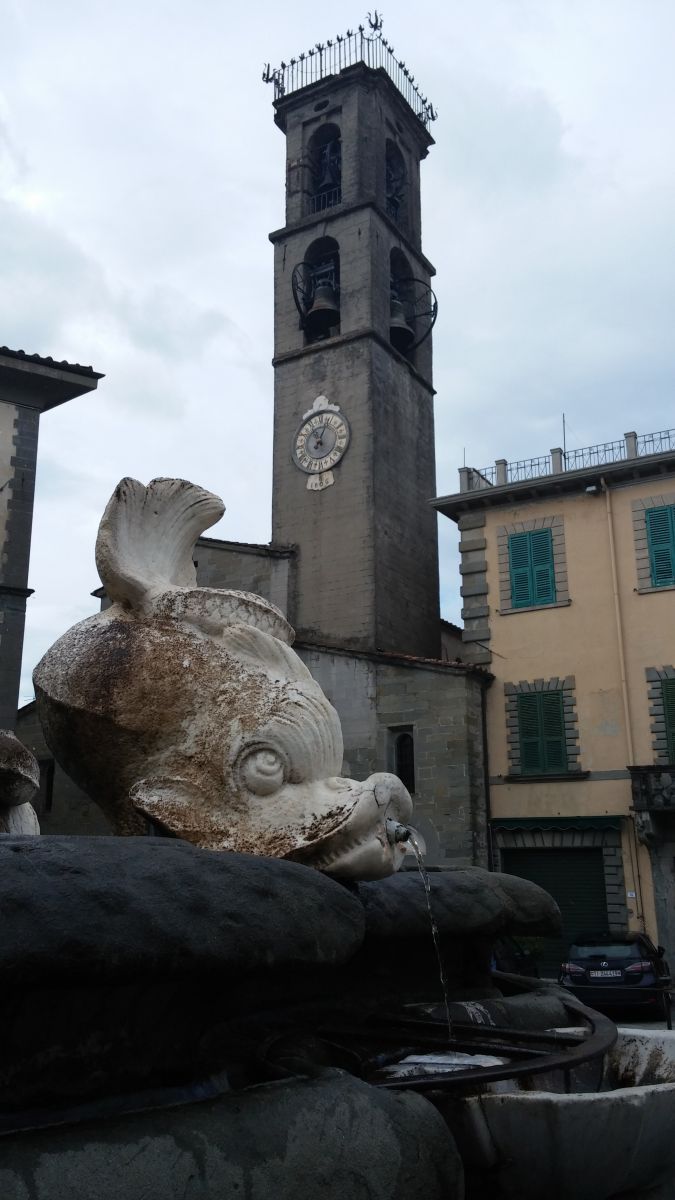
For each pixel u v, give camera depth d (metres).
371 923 3.66
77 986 2.06
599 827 23.83
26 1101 2.14
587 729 24.86
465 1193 2.83
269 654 4.08
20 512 22.88
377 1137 2.37
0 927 1.92
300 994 3.36
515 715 25.62
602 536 25.94
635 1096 2.88
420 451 32.88
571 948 18.86
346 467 30.27
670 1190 3.25
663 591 24.80
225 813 3.78
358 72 34.75
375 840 3.64
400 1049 3.53
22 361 22.89
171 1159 2.01
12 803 4.82
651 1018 18.39
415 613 30.56
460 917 4.09
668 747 23.91
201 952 2.20
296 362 32.41
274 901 2.44
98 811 26.17
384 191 34.78
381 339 31.77
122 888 2.15
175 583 4.57
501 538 27.09
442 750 24.64
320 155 36.25
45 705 4.25
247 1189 2.08
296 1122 2.27
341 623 28.86
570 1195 2.82
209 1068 2.68
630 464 25.31
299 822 3.66
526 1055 3.17
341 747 4.03
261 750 3.81
